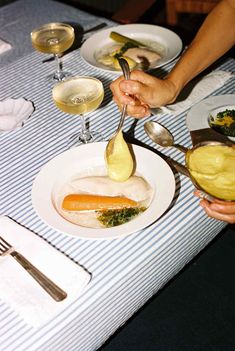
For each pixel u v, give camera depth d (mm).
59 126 1100
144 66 1277
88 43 1369
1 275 740
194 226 840
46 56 1372
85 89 1045
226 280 1327
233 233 1454
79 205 829
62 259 759
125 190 858
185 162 906
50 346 683
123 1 2926
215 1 1938
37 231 833
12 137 1080
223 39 1146
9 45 1423
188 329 1221
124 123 1084
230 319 1235
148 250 782
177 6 2016
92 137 1049
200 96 1137
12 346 665
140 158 925
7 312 705
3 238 809
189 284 1327
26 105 1156
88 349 784
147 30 1428
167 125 1067
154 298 1300
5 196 917
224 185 808
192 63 1102
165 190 845
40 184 880
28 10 1626
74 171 924
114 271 753
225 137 989
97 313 735
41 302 697
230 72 1216
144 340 1212
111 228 782
